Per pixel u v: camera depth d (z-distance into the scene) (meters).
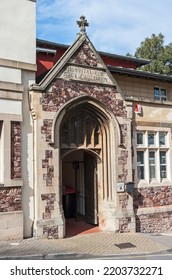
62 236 11.65
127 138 13.59
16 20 11.91
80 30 12.90
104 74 13.22
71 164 16.19
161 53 32.84
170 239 12.17
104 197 13.30
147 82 17.27
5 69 11.38
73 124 12.85
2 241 10.63
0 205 10.76
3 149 10.95
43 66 15.64
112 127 13.26
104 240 11.63
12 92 11.31
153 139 15.02
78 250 10.09
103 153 13.39
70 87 12.29
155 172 14.88
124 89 16.38
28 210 11.32
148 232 13.89
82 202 15.10
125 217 13.09
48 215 11.48
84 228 13.40
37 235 11.16
